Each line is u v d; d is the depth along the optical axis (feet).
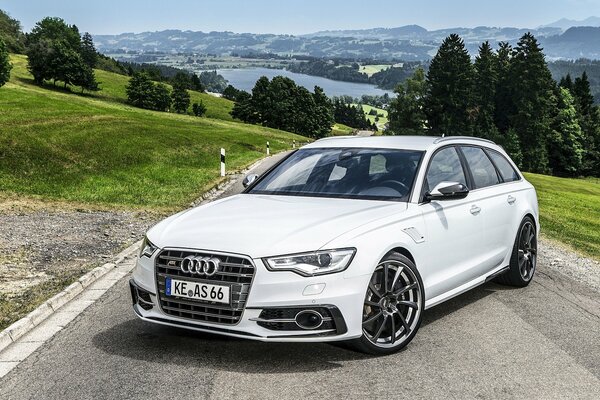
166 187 66.64
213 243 15.12
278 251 14.62
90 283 24.88
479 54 405.39
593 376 15.10
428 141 20.94
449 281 18.97
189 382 14.19
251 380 14.32
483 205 21.22
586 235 49.83
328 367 15.21
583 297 23.66
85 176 70.69
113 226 40.24
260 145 201.77
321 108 556.10
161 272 15.49
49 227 38.78
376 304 15.76
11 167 69.46
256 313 14.44
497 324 19.38
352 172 19.43
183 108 524.52
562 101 370.94
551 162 369.91
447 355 16.33
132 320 19.40
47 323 19.25
